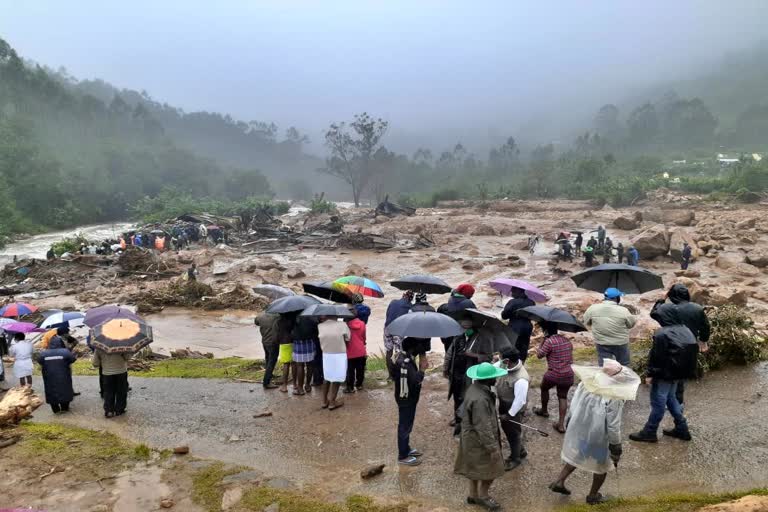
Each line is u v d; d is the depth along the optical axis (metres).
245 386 10.89
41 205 80.19
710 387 9.23
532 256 36.03
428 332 6.50
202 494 6.35
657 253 30.83
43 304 24.42
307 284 10.34
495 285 9.44
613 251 32.91
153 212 87.19
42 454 7.40
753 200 66.12
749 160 98.69
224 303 24.02
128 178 106.25
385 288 27.47
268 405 9.59
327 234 46.81
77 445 7.75
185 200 86.00
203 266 34.38
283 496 6.25
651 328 14.80
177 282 25.94
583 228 50.81
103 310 9.84
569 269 29.70
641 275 9.27
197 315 22.84
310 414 9.03
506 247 41.16
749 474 6.38
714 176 104.31
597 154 180.38
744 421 7.85
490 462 5.62
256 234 49.44
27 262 33.25
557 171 102.12
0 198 68.94
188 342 18.44
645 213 52.97
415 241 43.84
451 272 31.08
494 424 5.71
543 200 87.12
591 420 5.62
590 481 6.42
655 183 85.56
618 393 5.42
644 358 9.99
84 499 6.27
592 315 8.38
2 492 6.41
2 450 7.55
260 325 10.55
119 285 28.81
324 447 7.73
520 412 6.60
